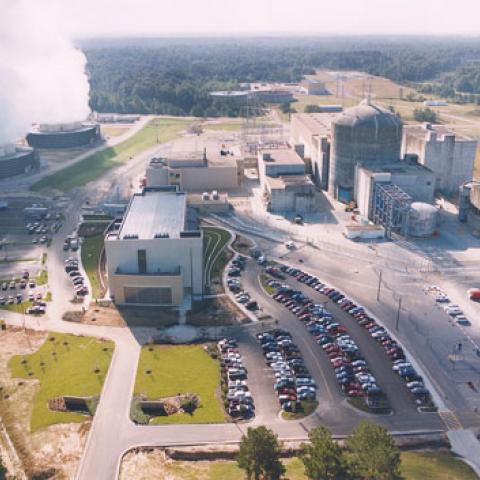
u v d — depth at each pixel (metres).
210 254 183.25
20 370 125.06
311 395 114.44
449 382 119.50
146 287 149.75
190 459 99.38
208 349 130.75
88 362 125.88
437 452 100.56
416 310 148.50
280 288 159.12
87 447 102.12
